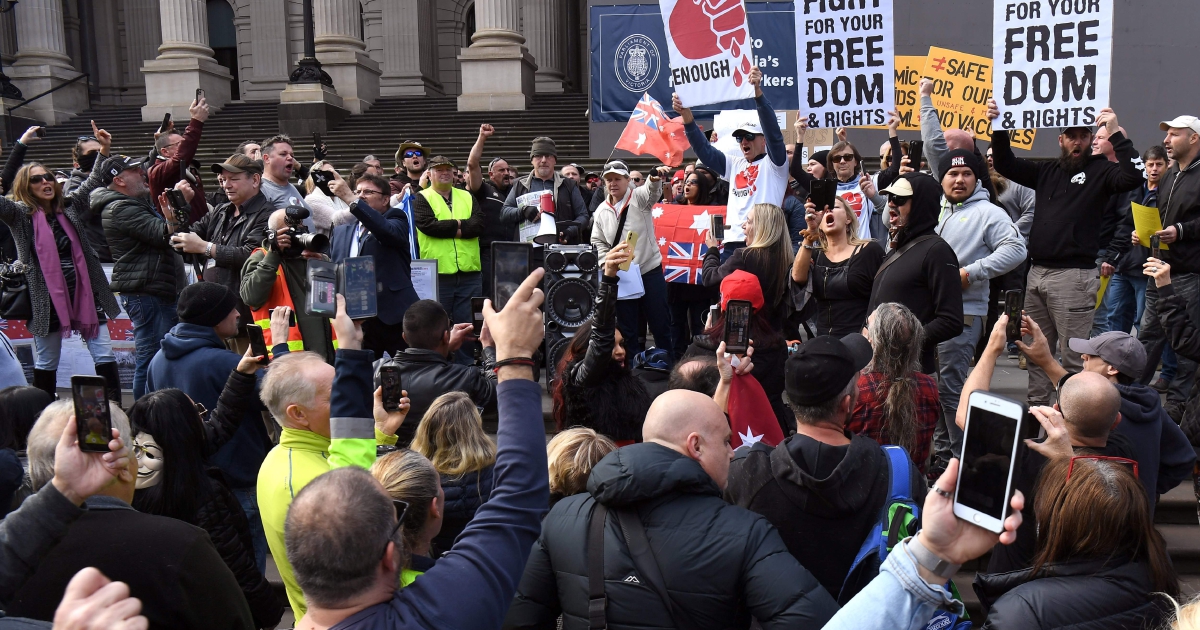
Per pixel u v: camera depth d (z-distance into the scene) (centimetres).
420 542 212
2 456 270
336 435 209
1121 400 290
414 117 1730
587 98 1861
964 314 427
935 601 129
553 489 265
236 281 490
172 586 184
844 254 427
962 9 1167
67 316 550
